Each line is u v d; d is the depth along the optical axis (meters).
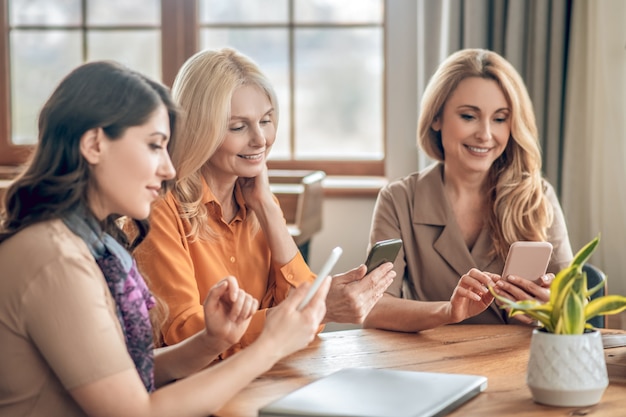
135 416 1.51
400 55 4.61
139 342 1.68
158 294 2.23
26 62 4.91
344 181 4.76
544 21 3.96
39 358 1.56
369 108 4.86
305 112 4.89
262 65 4.88
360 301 2.25
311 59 4.86
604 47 3.79
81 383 1.50
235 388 1.58
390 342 2.28
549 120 3.98
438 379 1.75
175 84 2.39
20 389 1.57
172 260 2.24
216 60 2.35
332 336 2.36
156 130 1.60
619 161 3.81
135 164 1.58
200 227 2.35
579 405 1.64
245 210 2.47
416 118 4.62
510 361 2.04
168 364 1.87
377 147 4.87
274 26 4.85
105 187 1.60
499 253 2.80
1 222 1.59
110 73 1.59
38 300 1.50
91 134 1.56
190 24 4.82
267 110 2.40
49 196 1.57
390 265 2.32
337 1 4.82
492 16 4.09
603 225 3.86
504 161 2.86
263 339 1.62
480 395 1.73
